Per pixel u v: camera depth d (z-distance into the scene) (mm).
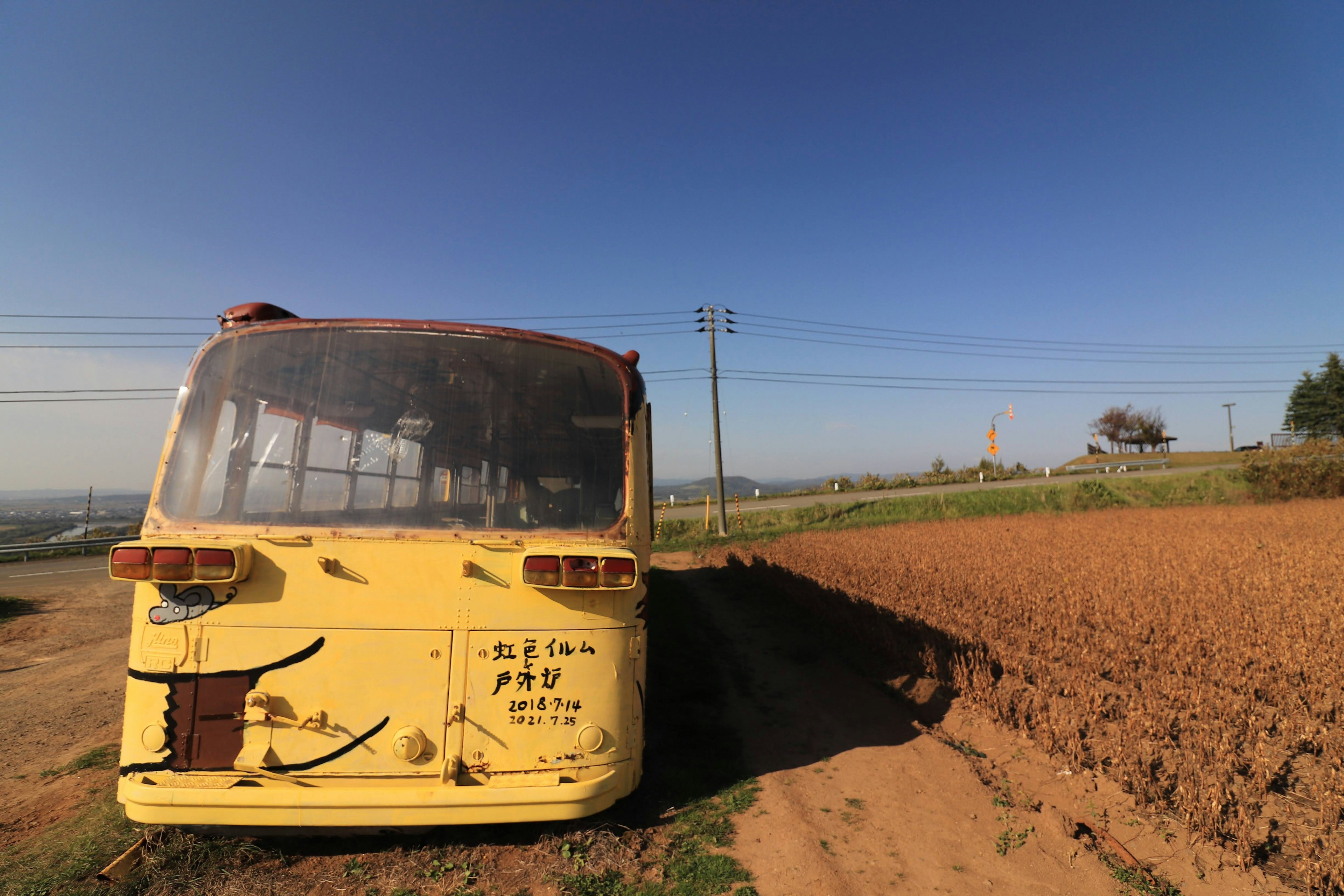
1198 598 8172
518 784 3061
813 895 3080
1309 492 28141
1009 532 18344
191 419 3258
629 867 3295
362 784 2992
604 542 3400
